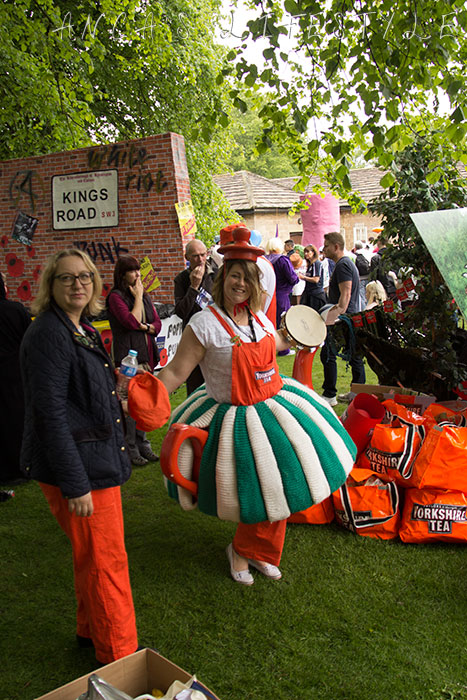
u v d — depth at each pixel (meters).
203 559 3.43
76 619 2.91
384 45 3.99
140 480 4.64
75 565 2.36
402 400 4.18
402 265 4.14
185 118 14.61
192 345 2.83
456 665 2.52
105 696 1.66
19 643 2.73
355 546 3.48
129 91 14.09
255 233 4.16
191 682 1.82
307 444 2.74
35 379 2.14
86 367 2.23
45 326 2.18
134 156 8.32
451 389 4.12
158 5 10.46
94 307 2.41
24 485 4.61
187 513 4.06
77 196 8.91
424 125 4.64
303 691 2.40
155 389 2.46
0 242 9.73
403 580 3.13
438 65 3.97
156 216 8.33
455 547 3.45
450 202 4.18
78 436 2.22
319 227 17.02
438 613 2.87
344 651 2.62
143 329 4.80
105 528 2.30
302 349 3.50
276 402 2.85
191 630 2.79
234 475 2.70
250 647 2.67
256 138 4.71
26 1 7.73
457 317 4.10
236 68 4.19
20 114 9.58
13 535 3.75
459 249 3.33
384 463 3.58
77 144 9.62
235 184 25.30
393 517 3.54
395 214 4.17
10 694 2.42
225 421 2.76
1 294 4.54
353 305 6.25
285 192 25.23
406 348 4.37
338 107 4.08
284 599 3.01
